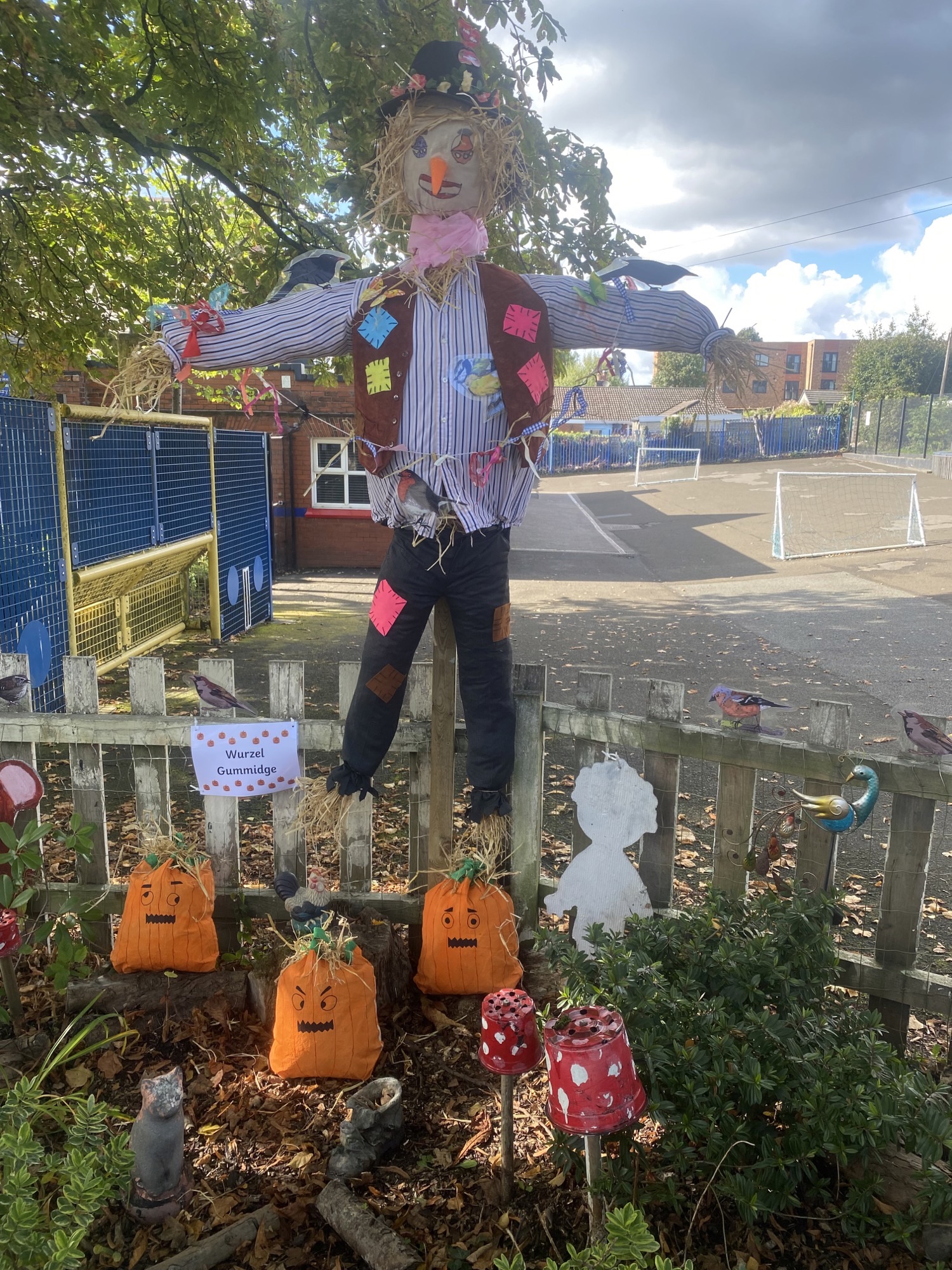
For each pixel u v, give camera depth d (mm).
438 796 3336
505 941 3229
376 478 2844
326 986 2877
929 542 18594
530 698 3311
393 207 2965
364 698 2963
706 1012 2301
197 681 3334
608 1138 2262
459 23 2893
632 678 8742
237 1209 2449
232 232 8523
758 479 33062
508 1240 2299
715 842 3098
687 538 21203
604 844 3240
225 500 10961
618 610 12797
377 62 5348
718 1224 2281
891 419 37844
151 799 3459
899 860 2805
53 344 7363
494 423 2752
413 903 3453
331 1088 2895
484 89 2775
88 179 6789
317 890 3256
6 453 6512
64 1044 3080
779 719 7285
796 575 15734
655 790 3188
